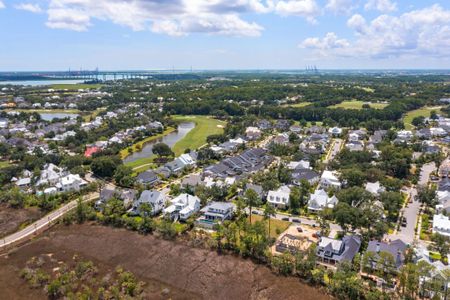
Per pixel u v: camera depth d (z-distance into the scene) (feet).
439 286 195.72
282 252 255.70
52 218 317.01
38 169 422.00
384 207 317.22
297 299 212.23
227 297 216.33
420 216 314.14
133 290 218.79
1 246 273.95
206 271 240.12
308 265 230.48
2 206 336.90
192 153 507.30
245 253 257.55
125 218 304.09
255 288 223.51
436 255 251.39
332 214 298.35
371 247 244.42
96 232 291.38
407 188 386.32
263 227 262.26
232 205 321.93
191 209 319.47
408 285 202.08
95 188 378.53
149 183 396.78
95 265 246.68
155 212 323.16
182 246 269.44
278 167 441.27
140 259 254.06
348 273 216.54
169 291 221.46
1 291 220.43
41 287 223.10
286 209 335.67
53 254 260.83
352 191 328.49
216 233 285.43
